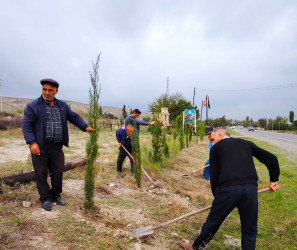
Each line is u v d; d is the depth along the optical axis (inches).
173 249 137.1
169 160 362.3
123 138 264.1
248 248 117.2
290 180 307.0
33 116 149.2
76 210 160.9
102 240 128.9
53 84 148.0
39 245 116.6
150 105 1210.6
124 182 243.6
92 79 162.6
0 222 130.2
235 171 118.4
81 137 731.4
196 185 266.8
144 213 177.0
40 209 153.1
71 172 250.4
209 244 146.4
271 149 691.4
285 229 169.5
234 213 201.9
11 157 337.7
